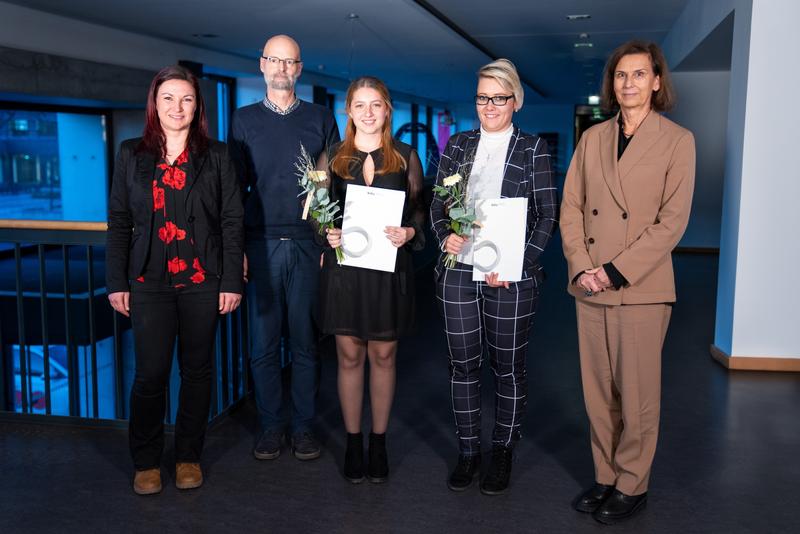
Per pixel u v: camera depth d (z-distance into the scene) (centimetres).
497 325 257
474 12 851
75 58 878
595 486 261
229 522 248
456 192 245
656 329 241
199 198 258
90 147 1091
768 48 430
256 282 302
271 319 303
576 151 256
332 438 326
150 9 817
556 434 334
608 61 243
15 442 318
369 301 261
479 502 264
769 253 443
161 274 256
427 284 747
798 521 252
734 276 451
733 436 335
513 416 269
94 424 336
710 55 774
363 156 263
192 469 275
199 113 261
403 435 331
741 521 252
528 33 1002
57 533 240
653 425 247
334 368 438
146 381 261
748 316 449
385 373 275
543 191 251
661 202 236
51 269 891
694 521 251
